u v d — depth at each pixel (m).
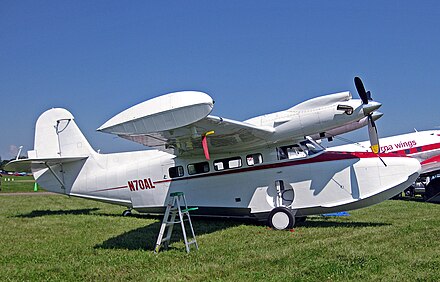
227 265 6.18
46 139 13.27
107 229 10.09
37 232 9.66
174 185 11.44
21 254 7.29
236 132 9.28
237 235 9.09
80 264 6.47
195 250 7.46
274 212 10.01
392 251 6.69
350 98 9.58
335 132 11.70
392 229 9.05
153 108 7.71
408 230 8.80
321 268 5.77
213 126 8.68
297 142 10.47
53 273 5.98
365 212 13.16
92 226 10.59
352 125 11.50
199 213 11.19
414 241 7.51
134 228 10.23
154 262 6.57
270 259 6.47
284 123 9.62
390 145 18.17
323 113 9.37
